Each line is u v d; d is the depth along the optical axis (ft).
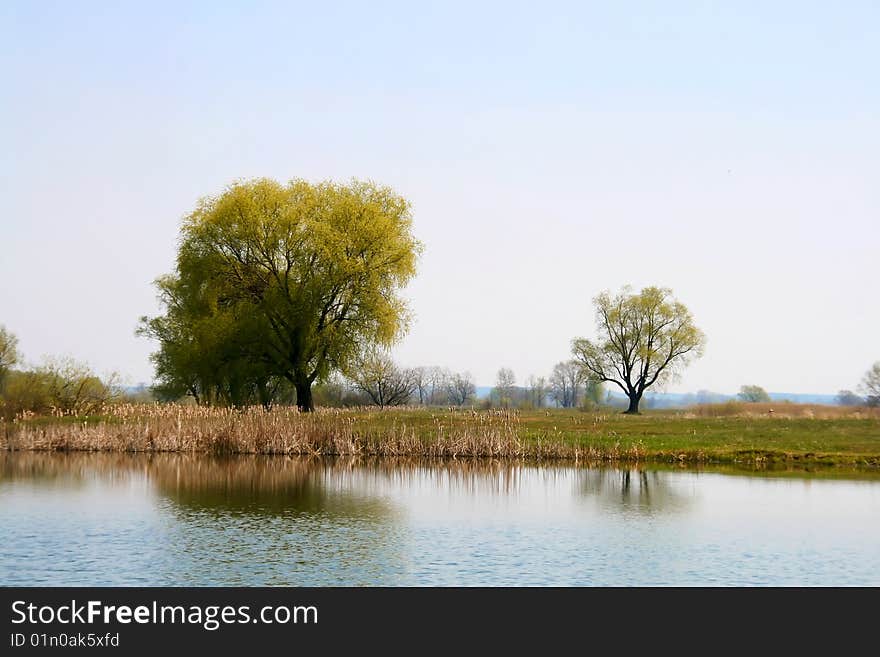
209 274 208.03
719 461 148.77
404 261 213.05
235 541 88.02
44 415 200.44
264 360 214.69
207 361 209.15
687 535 90.94
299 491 118.52
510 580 75.46
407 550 84.43
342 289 209.46
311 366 218.79
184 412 178.29
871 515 101.35
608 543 87.56
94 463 146.72
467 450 155.33
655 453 150.82
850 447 155.12
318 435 160.76
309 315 206.59
